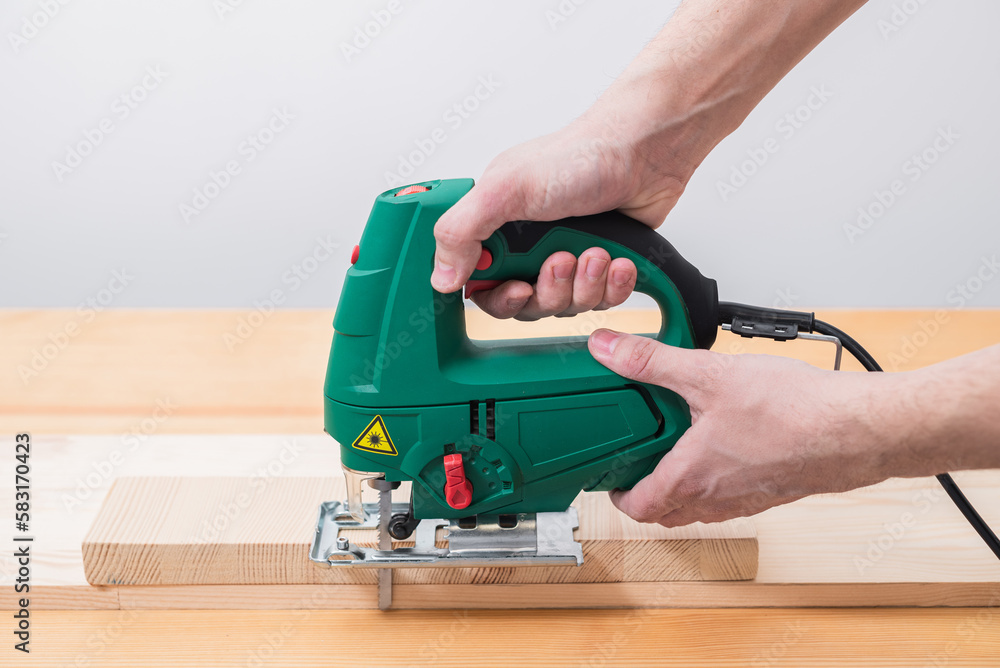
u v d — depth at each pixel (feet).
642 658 2.80
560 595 3.10
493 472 2.88
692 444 2.65
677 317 2.80
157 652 2.83
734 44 2.69
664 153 2.83
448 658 2.81
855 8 2.72
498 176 2.53
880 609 3.07
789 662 2.78
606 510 3.29
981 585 3.00
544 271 2.67
